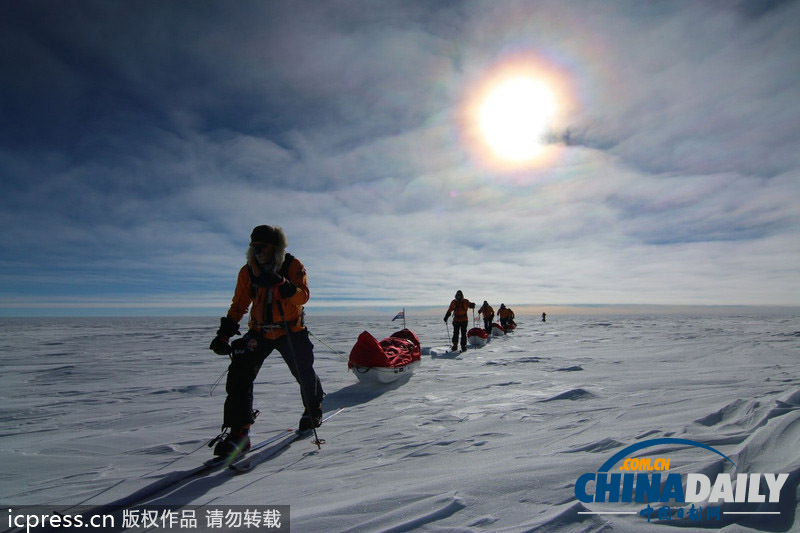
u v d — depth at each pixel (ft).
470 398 13.07
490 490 4.77
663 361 21.56
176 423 11.26
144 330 94.12
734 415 7.39
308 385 8.71
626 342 36.35
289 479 6.40
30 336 66.08
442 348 35.42
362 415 11.49
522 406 11.03
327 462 7.32
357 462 7.17
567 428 8.09
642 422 7.66
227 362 27.71
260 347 8.17
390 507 4.60
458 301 32.58
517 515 4.13
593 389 12.53
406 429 9.46
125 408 13.57
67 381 19.92
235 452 7.25
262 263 7.94
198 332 81.00
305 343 8.63
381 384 17.24
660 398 10.46
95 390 17.12
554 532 3.74
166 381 19.45
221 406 13.53
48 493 6.23
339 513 4.59
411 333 22.04
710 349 24.75
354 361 17.47
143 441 9.38
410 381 17.60
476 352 31.22
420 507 4.50
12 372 23.15
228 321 7.83
